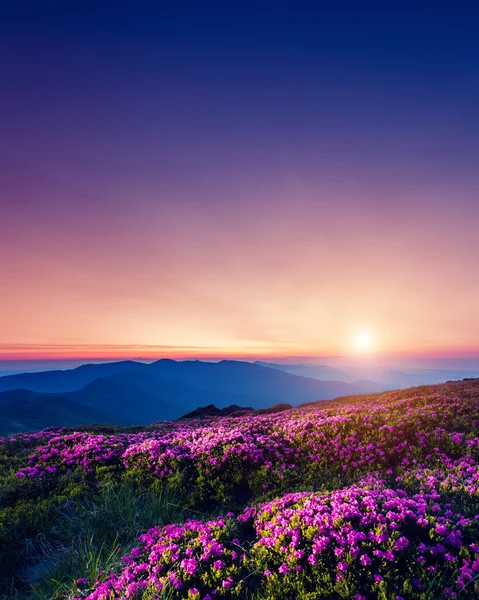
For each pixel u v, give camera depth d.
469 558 6.79
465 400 20.53
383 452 14.59
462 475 11.41
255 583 7.27
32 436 22.08
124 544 9.80
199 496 13.10
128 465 15.58
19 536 9.87
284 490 12.81
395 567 6.79
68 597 7.47
